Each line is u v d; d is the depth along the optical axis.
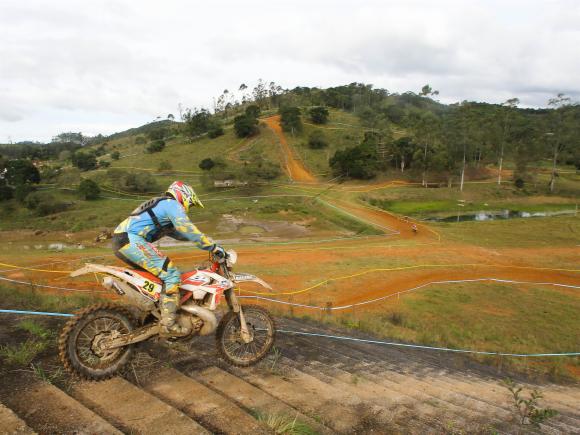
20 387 3.90
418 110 167.50
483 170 100.38
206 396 4.15
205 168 98.69
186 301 4.46
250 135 127.31
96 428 3.33
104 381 4.22
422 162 91.56
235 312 4.93
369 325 14.35
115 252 4.27
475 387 7.66
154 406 3.79
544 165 115.88
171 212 4.23
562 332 20.91
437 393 6.23
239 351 5.56
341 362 6.79
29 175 85.25
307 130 131.88
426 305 24.59
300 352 6.80
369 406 4.73
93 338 4.24
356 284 28.47
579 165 111.38
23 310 6.98
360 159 94.81
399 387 6.07
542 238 48.31
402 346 11.22
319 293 25.91
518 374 10.87
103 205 73.06
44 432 3.22
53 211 69.81
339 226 58.12
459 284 29.45
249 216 61.53
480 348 15.77
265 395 4.43
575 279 31.88
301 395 4.69
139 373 4.54
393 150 100.56
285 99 180.62
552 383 10.59
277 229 55.03
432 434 4.32
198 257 33.44
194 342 5.88
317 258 36.84
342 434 3.95
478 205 76.19
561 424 5.96
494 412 5.75
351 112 167.12
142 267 4.23
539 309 24.52
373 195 80.12
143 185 85.00
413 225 54.12
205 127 138.12
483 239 48.38
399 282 29.42
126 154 137.00
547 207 74.44
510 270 34.06
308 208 66.88
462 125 93.25
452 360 10.77
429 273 32.22
